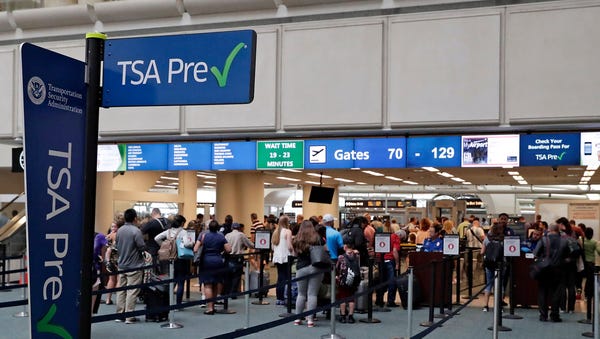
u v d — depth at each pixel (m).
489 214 42.03
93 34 3.72
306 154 12.73
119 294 10.61
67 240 3.36
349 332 9.80
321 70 12.37
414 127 11.86
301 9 12.55
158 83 3.71
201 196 42.56
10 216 17.28
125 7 13.35
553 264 10.88
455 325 10.60
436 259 12.55
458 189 40.47
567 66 11.09
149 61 3.73
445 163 11.86
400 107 11.91
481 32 11.52
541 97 11.18
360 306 11.87
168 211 30.44
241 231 13.52
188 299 13.29
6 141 14.81
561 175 20.28
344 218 36.41
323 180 25.02
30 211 3.12
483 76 11.48
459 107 11.56
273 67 12.60
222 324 10.47
